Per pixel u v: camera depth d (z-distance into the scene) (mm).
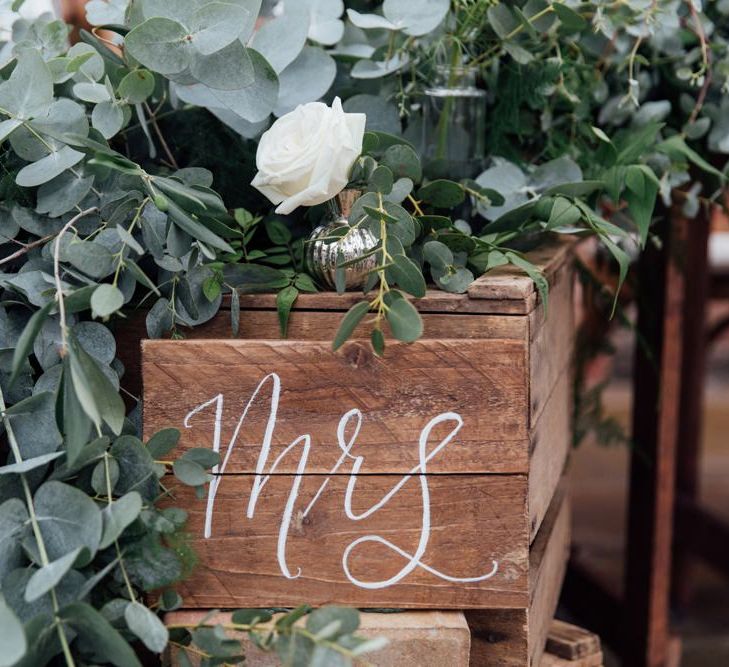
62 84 840
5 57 927
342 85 1011
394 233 773
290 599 769
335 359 752
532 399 794
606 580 1702
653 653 1438
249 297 785
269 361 753
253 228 930
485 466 756
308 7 906
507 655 807
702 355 2057
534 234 969
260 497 764
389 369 751
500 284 758
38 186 792
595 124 1116
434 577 763
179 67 776
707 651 1959
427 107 956
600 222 844
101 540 673
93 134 792
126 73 854
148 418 757
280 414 757
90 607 625
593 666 1017
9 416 730
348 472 759
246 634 749
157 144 976
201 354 755
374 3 1087
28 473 717
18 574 663
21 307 779
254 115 821
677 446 2080
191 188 787
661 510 1400
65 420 680
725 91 1014
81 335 760
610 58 1051
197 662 748
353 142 754
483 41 980
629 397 3064
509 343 749
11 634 570
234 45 775
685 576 2094
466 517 760
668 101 1101
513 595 764
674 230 1271
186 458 744
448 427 754
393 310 706
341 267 729
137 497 677
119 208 755
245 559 767
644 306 1358
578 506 2525
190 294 770
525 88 1009
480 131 970
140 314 834
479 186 930
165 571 713
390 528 762
